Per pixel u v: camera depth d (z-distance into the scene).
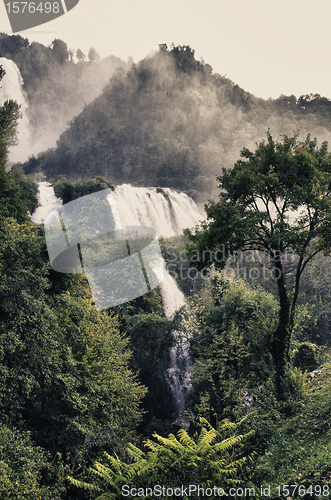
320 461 8.25
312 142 19.66
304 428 10.93
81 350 17.00
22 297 13.21
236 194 19.64
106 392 16.30
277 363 18.34
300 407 12.81
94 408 15.38
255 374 21.47
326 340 41.56
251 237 19.02
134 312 26.92
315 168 18.02
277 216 19.27
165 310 35.31
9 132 23.09
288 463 9.20
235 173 19.92
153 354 26.50
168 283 37.47
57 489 11.37
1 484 9.05
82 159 156.88
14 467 10.45
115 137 159.75
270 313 23.03
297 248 17.86
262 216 18.11
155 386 26.75
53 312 15.64
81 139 165.88
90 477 11.36
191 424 23.64
